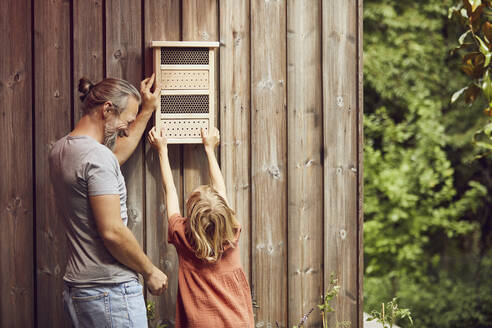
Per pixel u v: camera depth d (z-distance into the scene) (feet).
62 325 9.18
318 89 9.59
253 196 9.46
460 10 10.54
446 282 23.07
